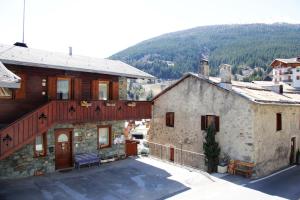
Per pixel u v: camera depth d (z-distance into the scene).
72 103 15.45
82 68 15.98
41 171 16.02
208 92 20.75
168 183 15.64
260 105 18.67
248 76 124.06
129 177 16.23
